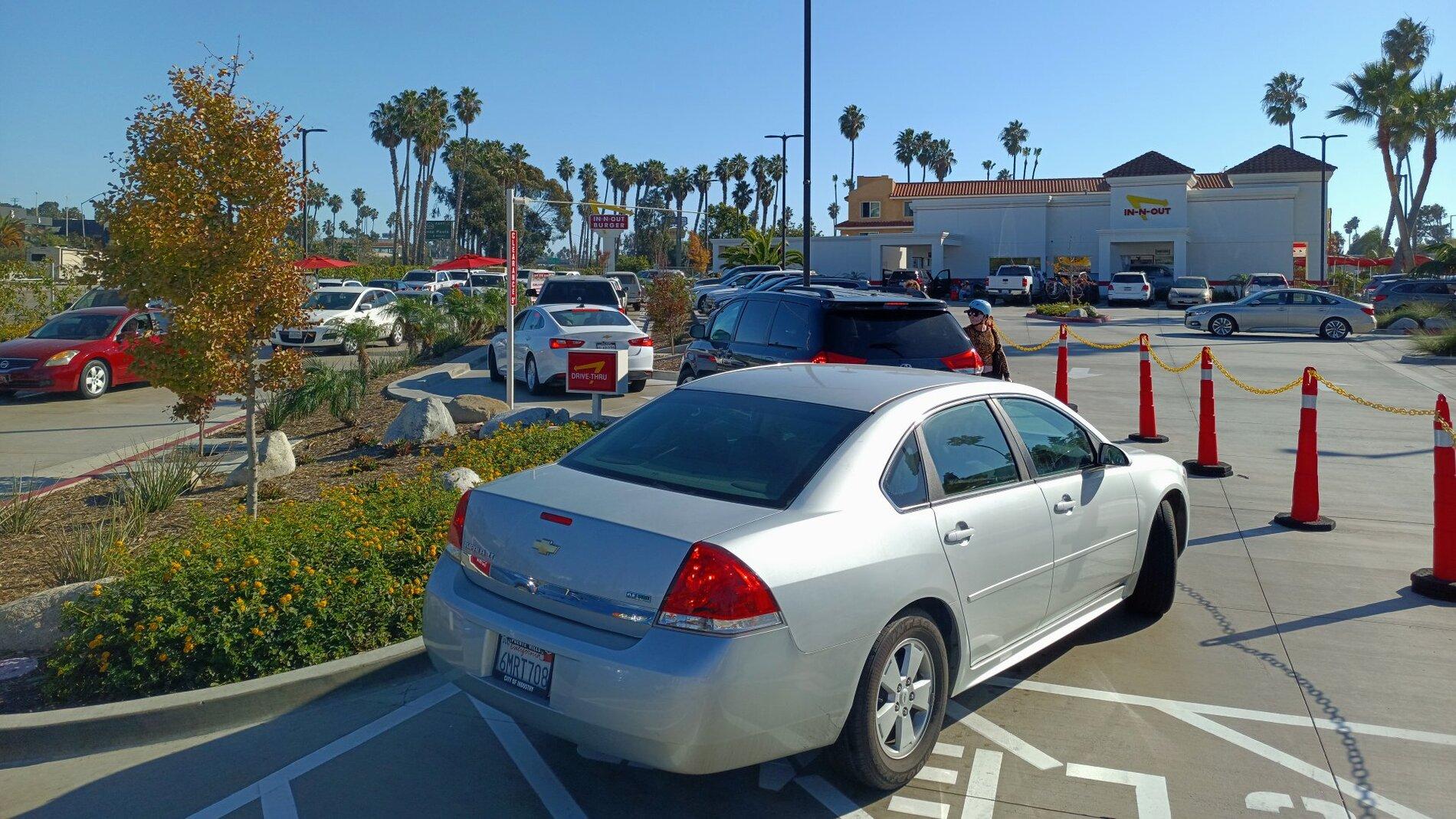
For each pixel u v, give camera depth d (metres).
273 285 7.77
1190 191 51.62
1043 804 4.13
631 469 4.42
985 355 10.95
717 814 4.06
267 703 4.93
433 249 126.62
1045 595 4.99
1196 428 13.02
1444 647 5.73
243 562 5.54
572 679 3.65
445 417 11.65
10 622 5.65
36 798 4.21
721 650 3.48
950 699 5.12
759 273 37.81
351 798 4.18
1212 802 4.14
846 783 4.28
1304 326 29.25
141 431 13.87
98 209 7.51
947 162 112.44
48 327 18.17
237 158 7.46
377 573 5.64
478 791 4.23
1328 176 52.31
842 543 3.85
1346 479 10.05
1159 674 5.41
